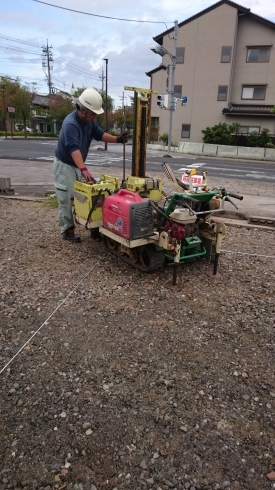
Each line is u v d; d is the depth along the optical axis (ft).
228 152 77.82
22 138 115.65
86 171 13.82
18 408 6.76
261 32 80.59
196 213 11.49
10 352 8.34
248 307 10.85
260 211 23.66
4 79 125.39
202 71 85.46
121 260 14.06
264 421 6.70
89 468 5.69
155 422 6.57
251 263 14.40
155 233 11.81
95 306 10.50
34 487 5.38
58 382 7.45
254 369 8.11
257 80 83.97
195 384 7.55
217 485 5.50
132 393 7.23
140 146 13.15
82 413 6.70
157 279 12.47
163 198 14.25
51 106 151.84
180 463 5.82
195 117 89.30
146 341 8.93
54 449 5.98
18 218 19.80
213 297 11.38
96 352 8.43
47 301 10.69
